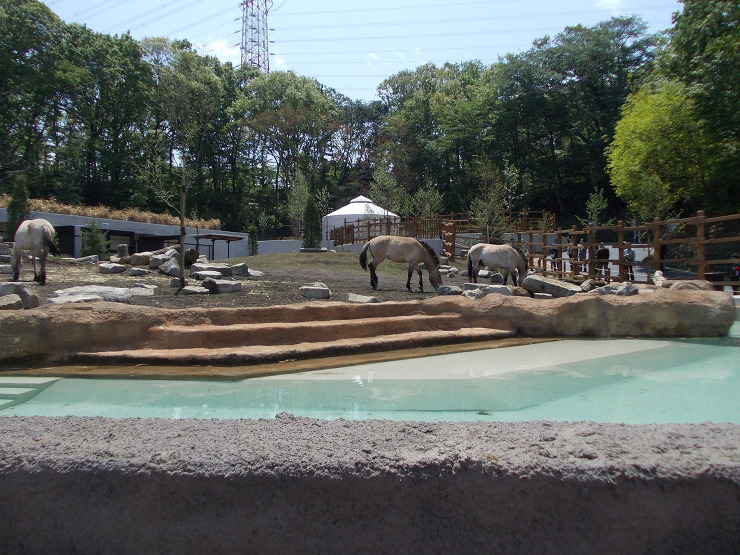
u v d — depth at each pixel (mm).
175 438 1921
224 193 54906
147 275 12641
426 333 7754
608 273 15180
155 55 33688
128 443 1855
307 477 1664
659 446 1801
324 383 5227
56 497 1729
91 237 18781
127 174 45281
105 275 12539
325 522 1663
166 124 47344
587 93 46125
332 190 61656
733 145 24344
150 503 1698
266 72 69438
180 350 6379
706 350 7070
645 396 4531
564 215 49344
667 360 6363
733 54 21625
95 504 1712
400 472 1657
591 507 1618
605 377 5395
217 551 1673
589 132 48406
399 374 5656
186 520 1690
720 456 1699
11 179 36000
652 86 28562
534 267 18984
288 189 53062
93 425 2092
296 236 41938
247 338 6836
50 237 10391
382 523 1658
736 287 13656
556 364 6160
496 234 24609
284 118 52750
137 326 6648
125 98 44281
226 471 1683
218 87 49438
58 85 38406
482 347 7371
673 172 26000
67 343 6289
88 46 43781
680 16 24188
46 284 10461
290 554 1667
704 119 23656
